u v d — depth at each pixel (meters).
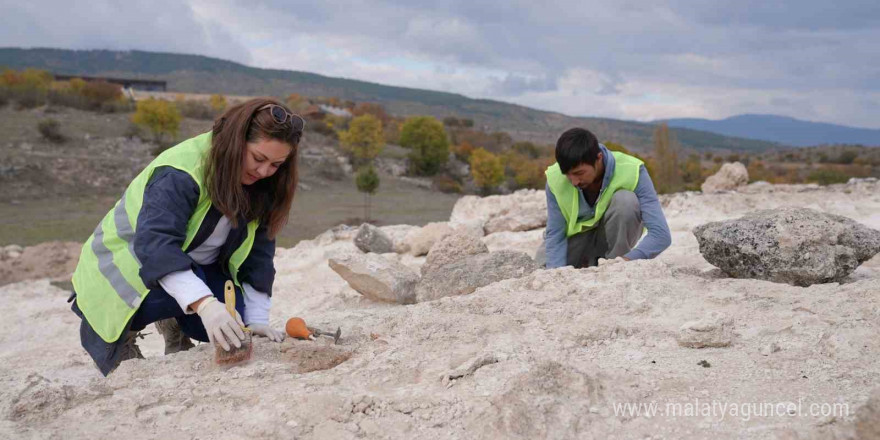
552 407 2.44
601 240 5.35
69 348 6.79
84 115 80.94
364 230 10.16
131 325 3.18
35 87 85.12
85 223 41.84
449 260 5.93
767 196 12.24
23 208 47.50
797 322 3.25
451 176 83.00
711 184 13.91
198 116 92.88
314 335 3.48
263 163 2.96
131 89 164.88
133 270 3.00
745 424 2.31
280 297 8.28
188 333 3.49
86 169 58.97
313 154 77.00
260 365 3.10
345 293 6.84
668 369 2.85
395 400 2.61
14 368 5.86
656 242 4.94
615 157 5.19
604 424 2.38
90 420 2.61
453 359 3.06
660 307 3.73
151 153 66.94
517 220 10.73
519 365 2.87
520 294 4.15
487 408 2.45
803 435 2.18
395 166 80.38
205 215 3.08
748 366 2.83
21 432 2.48
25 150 61.28
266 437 2.39
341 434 2.39
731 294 3.81
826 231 4.27
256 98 2.97
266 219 3.32
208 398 2.74
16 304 10.31
